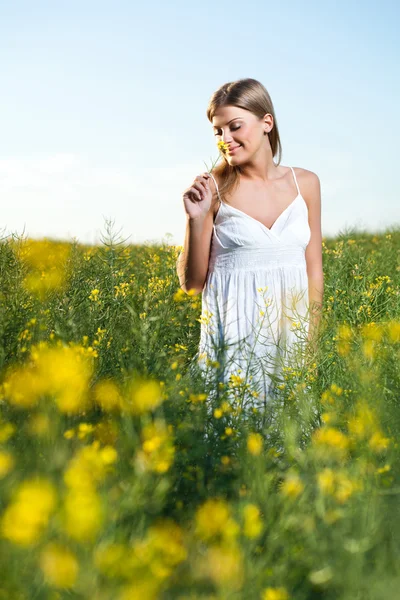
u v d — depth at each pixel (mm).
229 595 1562
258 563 1673
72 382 2285
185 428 2307
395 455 2270
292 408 2836
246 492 1995
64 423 2195
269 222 3449
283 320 3404
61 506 1578
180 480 2184
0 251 4574
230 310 3418
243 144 3371
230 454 2350
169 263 6215
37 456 2012
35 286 3830
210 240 3547
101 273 4848
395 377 2797
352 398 2770
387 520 1954
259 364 3262
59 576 1435
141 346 2912
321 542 1775
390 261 7340
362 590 1664
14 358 2873
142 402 2287
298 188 3551
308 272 3713
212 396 2832
